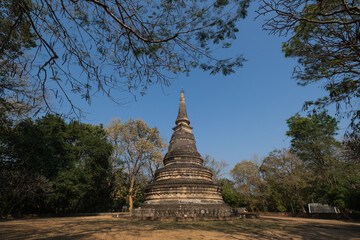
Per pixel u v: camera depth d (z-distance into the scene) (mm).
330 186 30641
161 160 44625
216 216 22766
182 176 27375
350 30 8539
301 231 15039
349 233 14328
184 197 24703
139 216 23688
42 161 30312
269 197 47750
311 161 34031
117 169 45312
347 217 29359
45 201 34812
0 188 27391
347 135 10250
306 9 8203
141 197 50031
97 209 44125
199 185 25438
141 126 47375
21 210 34219
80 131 39344
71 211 43375
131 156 45469
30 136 29797
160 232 13430
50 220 24312
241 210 47312
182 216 21969
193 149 31594
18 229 15133
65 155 34812
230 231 14242
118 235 12242
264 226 17625
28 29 7898
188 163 29172
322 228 17094
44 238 11234
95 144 38625
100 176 41031
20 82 10289
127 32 6461
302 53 10211
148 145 44125
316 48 9516
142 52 6926
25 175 27391
